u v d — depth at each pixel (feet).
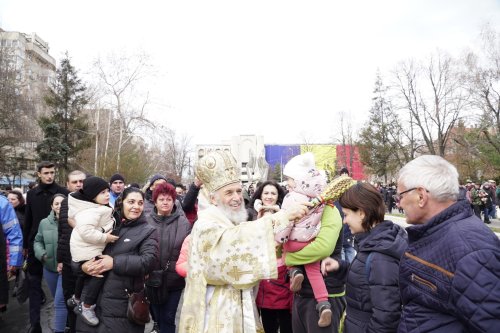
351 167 177.68
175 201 15.94
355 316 8.38
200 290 7.66
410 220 6.87
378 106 155.43
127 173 99.66
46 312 20.74
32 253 17.93
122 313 10.93
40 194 19.10
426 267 6.17
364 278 8.20
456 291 5.66
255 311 8.49
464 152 116.67
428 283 6.10
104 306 10.93
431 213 6.60
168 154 171.42
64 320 16.14
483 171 115.44
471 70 98.02
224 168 8.16
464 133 114.42
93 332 10.97
